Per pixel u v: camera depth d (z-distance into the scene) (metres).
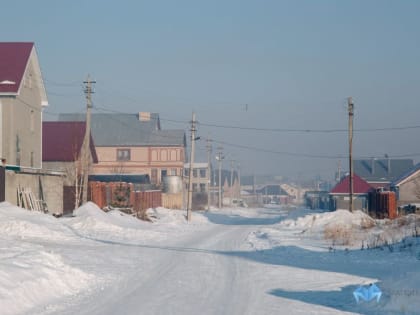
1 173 51.25
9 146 62.38
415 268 27.03
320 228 58.88
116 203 73.81
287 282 24.39
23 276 20.06
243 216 114.12
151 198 92.62
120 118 136.38
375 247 39.00
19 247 29.86
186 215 86.94
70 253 33.31
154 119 136.50
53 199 64.75
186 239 49.47
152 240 47.47
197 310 17.72
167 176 114.06
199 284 23.27
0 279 18.62
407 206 76.56
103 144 133.62
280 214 125.25
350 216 64.62
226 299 19.89
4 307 16.66
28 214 48.19
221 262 31.52
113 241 44.69
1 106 62.91
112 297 19.89
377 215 76.38
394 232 46.09
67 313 16.97
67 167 81.75
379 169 146.62
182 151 133.50
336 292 21.86
